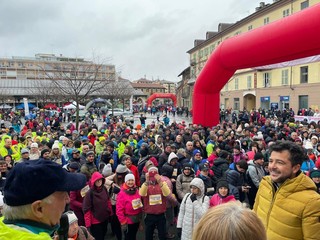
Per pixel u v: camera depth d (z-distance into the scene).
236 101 45.72
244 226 1.23
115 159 8.77
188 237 4.50
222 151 7.41
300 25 7.14
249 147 9.48
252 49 8.90
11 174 1.32
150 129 13.99
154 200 5.16
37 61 92.31
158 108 53.72
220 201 4.63
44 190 1.30
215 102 13.64
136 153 9.54
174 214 6.43
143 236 5.99
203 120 13.70
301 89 32.72
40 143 9.69
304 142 10.14
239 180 6.17
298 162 2.41
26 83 57.06
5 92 52.47
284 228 2.32
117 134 13.24
